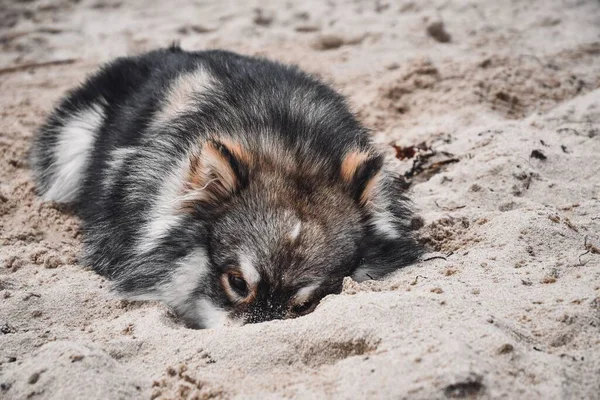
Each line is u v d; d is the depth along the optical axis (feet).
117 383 4.46
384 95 6.71
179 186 5.09
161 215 5.12
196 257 5.02
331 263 4.91
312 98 5.41
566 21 8.35
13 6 9.74
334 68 7.41
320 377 4.41
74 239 5.59
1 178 6.10
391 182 5.42
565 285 4.76
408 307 4.58
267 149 5.10
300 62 7.59
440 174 5.78
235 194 4.98
